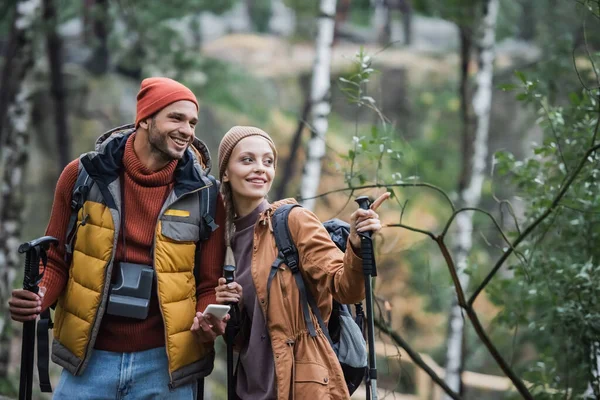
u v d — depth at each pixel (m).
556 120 5.84
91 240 3.62
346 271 3.44
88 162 3.66
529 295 6.26
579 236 6.04
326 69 10.63
